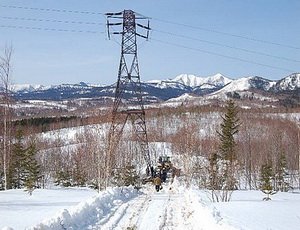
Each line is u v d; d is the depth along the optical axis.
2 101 40.91
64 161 75.62
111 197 24.11
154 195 30.31
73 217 14.88
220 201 26.36
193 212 19.00
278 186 61.66
